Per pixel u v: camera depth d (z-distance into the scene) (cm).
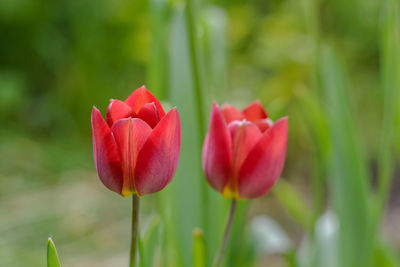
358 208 79
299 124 207
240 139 60
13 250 139
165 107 76
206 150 61
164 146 56
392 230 156
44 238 149
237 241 86
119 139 56
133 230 57
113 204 177
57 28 257
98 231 157
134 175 56
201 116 71
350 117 80
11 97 231
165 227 77
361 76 232
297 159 211
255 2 246
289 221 172
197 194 75
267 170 60
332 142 80
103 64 248
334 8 190
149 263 67
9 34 255
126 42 245
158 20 79
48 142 231
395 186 188
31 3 246
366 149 210
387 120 78
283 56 216
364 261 79
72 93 245
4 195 178
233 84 229
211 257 75
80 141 236
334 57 80
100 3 247
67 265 136
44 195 181
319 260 90
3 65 258
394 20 77
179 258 76
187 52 76
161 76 80
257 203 187
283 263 145
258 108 63
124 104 57
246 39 241
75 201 176
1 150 215
